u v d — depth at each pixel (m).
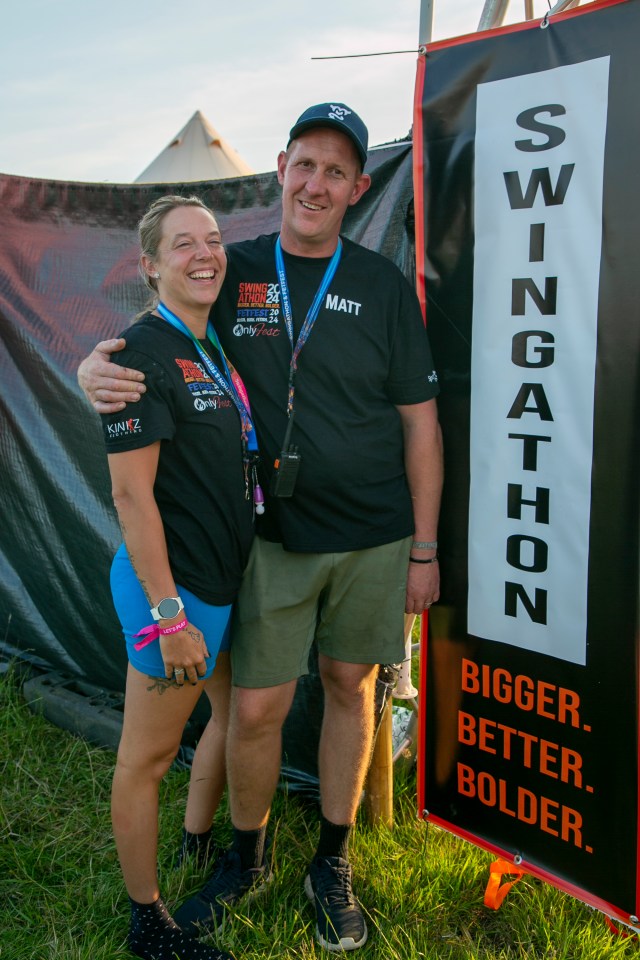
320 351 2.09
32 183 3.45
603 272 2.01
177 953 2.11
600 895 2.26
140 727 2.03
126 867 2.09
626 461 2.05
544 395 2.16
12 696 3.54
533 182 2.10
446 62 2.22
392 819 2.68
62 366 3.45
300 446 2.10
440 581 2.48
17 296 3.57
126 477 1.84
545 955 2.18
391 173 2.58
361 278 2.15
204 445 1.93
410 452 2.27
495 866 2.39
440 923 2.30
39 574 3.72
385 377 2.17
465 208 2.24
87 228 3.37
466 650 2.45
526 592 2.29
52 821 2.73
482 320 2.25
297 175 2.03
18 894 2.40
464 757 2.51
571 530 2.17
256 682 2.21
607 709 2.17
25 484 3.67
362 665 2.32
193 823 2.49
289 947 2.18
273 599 2.18
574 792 2.27
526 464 2.23
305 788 2.86
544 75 2.04
